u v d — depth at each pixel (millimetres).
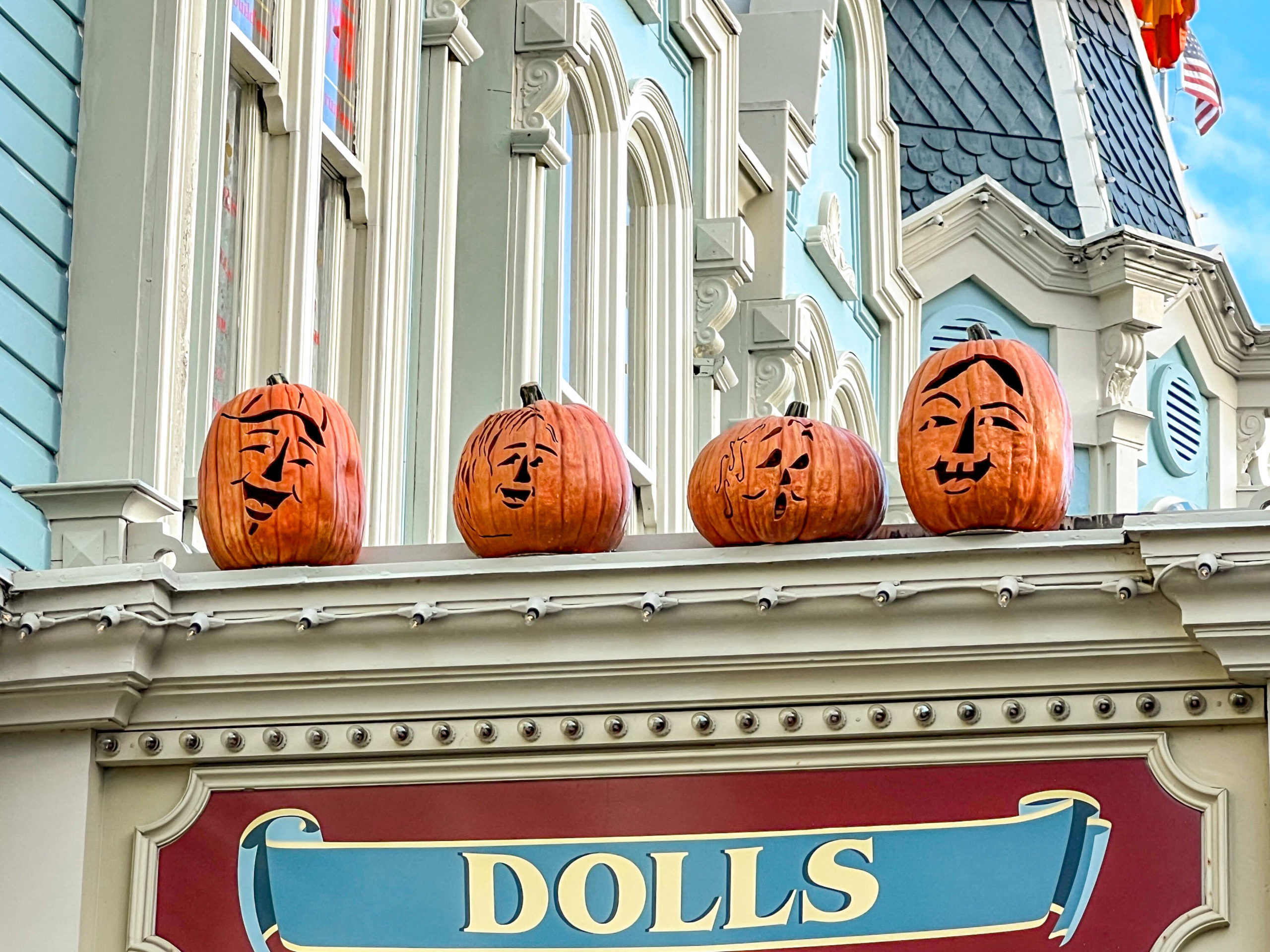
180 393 6234
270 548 5219
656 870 4777
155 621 5051
